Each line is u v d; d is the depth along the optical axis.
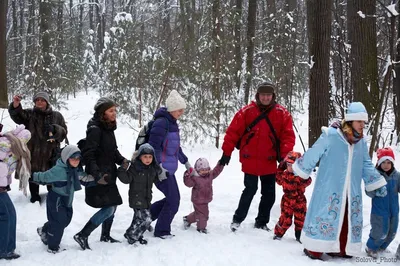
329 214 4.34
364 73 9.32
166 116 5.02
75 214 5.81
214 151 10.27
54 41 16.94
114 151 4.66
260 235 5.27
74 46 22.69
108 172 4.55
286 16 14.23
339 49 9.38
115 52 13.88
